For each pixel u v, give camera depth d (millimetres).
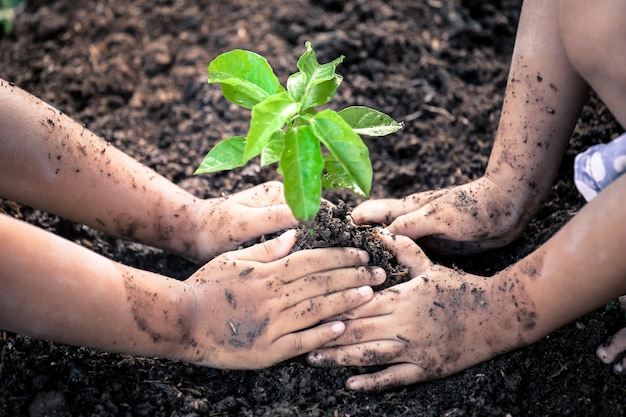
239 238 798
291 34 1028
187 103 987
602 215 655
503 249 843
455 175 925
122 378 747
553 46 750
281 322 740
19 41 1065
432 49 1021
